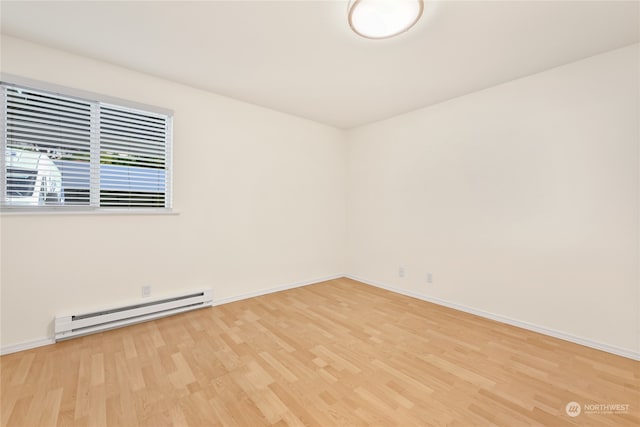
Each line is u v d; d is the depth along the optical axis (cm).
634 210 209
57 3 170
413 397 166
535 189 256
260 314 292
